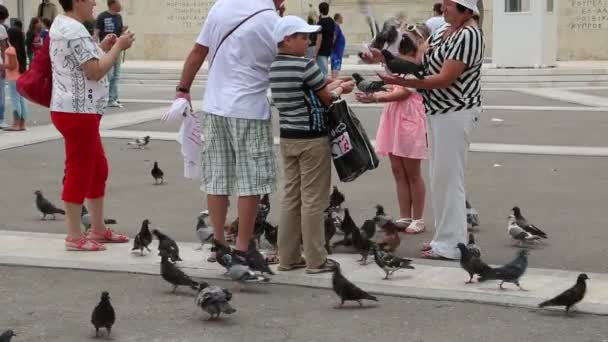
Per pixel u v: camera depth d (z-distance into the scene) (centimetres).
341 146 802
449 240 880
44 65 909
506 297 753
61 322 710
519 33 2980
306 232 823
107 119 2070
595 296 757
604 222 1050
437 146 867
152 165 1469
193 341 667
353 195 1217
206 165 862
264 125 840
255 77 834
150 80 3200
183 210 1133
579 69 2908
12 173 1402
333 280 738
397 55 922
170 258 853
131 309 741
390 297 768
